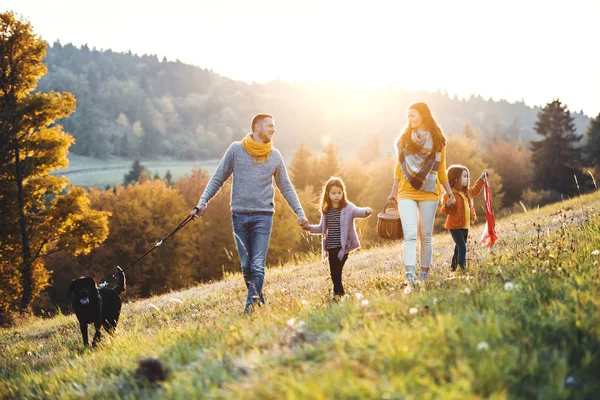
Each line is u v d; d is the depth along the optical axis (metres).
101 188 177.50
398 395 2.57
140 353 5.14
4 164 24.34
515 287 4.09
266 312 5.58
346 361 3.05
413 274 6.18
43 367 6.34
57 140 24.67
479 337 3.15
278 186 7.34
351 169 72.75
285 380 2.99
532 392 2.63
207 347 4.54
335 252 6.98
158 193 49.81
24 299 24.47
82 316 7.17
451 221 7.44
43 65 24.88
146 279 46.88
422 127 6.36
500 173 80.00
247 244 7.06
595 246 5.89
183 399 3.29
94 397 4.18
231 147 7.09
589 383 2.71
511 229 13.03
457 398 2.50
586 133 81.38
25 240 24.17
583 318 3.29
